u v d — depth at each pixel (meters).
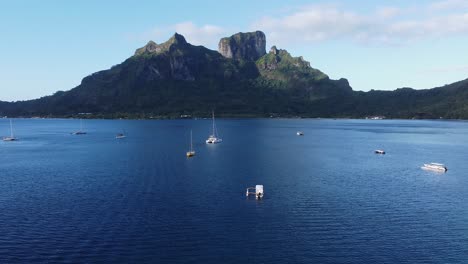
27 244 77.38
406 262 71.44
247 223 88.94
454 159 186.50
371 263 71.06
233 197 109.44
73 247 76.12
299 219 91.88
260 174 142.12
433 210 99.31
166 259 71.88
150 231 83.81
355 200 107.75
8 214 94.19
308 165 164.00
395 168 159.25
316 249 76.25
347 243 79.00
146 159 178.00
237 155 192.75
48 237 80.56
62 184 125.12
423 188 122.50
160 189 117.69
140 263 70.44
